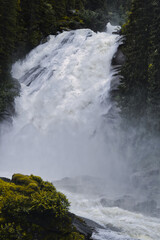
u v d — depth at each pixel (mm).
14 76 42125
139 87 23469
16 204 5523
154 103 21156
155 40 21812
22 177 6609
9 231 5281
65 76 37094
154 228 10242
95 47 40844
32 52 46406
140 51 23969
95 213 11523
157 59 21328
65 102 33562
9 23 37625
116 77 32062
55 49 45250
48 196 5797
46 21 51094
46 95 35125
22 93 36156
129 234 9188
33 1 48906
